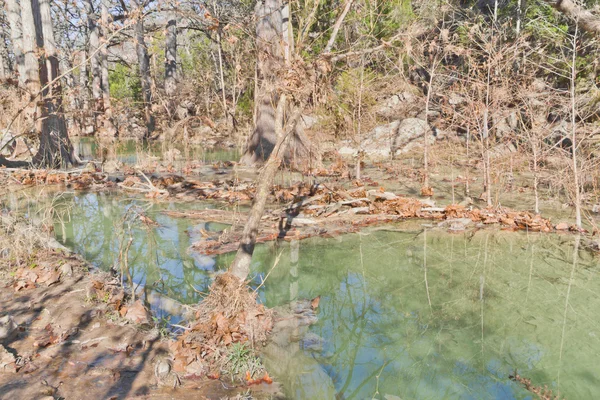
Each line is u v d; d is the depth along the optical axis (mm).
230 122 20156
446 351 3229
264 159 11609
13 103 12062
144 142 19750
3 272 4289
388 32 8672
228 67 25203
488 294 4191
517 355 3186
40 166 10453
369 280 4562
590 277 4574
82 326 3326
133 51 34906
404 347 3299
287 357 3098
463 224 6383
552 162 9070
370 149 14133
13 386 2580
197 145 18672
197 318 3484
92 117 21703
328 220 6543
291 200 7691
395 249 5453
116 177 10125
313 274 4699
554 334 3465
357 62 11422
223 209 7176
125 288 4145
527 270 4789
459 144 13688
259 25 8906
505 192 8664
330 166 11938
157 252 5168
